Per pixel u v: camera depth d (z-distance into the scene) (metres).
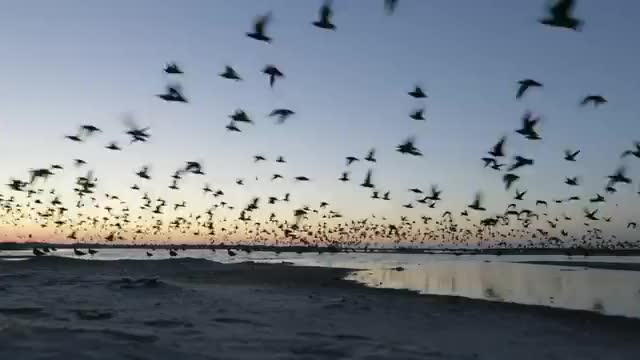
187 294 23.52
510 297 27.42
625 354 13.96
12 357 9.44
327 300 23.91
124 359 9.87
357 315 19.14
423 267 58.97
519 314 21.00
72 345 10.43
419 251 161.62
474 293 29.55
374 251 161.50
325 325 16.30
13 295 21.62
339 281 37.41
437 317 19.64
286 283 34.97
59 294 22.23
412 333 15.79
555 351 14.09
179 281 35.59
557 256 108.19
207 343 12.11
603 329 17.75
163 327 14.06
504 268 56.56
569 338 16.05
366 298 25.72
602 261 76.25
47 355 9.68
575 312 21.61
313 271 48.53
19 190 26.83
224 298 22.81
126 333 12.14
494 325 18.16
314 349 12.14
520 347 14.43
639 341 15.70
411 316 19.56
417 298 26.19
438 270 52.59
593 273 47.12
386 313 20.09
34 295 21.69
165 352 10.70
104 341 10.99
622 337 16.34
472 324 18.19
